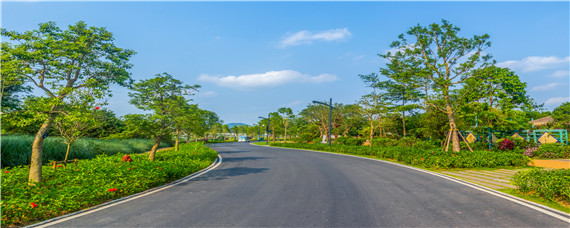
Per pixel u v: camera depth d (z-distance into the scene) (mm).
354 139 36844
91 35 7953
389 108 23953
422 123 28172
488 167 12430
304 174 10477
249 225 4391
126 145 24328
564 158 17250
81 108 7555
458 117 25016
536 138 22719
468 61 17344
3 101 11469
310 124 54469
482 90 17031
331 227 4285
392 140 30109
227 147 37219
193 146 25391
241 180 9055
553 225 4328
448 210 5250
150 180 7828
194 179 9312
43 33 7328
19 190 5766
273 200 6117
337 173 10734
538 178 6363
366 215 4934
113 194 6203
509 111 24406
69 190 5883
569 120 25453
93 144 18953
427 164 12453
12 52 6535
